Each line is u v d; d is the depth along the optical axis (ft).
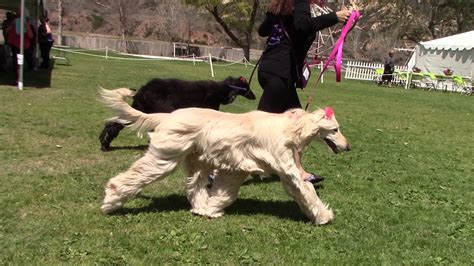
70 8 207.00
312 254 14.11
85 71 66.85
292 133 15.44
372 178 23.21
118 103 15.40
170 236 14.58
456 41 96.78
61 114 33.04
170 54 155.33
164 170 15.43
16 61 48.52
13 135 26.21
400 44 174.70
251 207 17.83
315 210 16.19
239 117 15.71
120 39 161.17
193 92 23.61
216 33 197.06
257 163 15.69
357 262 13.79
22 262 12.57
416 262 14.06
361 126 39.42
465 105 66.74
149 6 210.18
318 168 24.50
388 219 17.58
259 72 19.06
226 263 13.21
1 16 140.87
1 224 14.85
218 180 16.47
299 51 18.63
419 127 41.86
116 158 23.35
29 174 19.89
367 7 181.27
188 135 15.24
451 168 26.84
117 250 13.53
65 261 12.77
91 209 16.43
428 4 168.04
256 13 148.05
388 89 86.53
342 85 85.56
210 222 15.99
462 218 18.28
